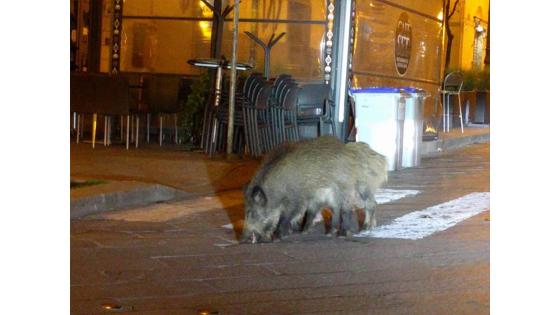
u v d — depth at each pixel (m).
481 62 26.38
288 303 5.73
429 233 8.22
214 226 8.46
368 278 6.44
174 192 10.20
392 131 13.12
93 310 5.48
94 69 16.08
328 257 7.15
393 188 11.33
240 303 5.73
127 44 16.00
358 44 15.21
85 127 16.14
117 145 14.66
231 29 15.45
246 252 7.31
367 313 5.50
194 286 6.16
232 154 13.39
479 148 17.44
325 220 8.77
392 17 16.34
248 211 7.70
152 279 6.33
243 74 14.90
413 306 5.67
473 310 5.57
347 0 14.47
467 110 22.09
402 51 16.78
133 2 15.92
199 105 14.77
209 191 10.63
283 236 7.79
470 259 7.09
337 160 7.86
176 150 14.19
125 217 8.82
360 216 9.00
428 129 17.06
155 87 15.17
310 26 14.80
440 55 18.25
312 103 14.33
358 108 13.27
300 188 7.69
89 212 8.92
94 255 7.05
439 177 12.52
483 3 26.38
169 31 15.82
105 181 10.12
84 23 16.62
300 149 7.82
